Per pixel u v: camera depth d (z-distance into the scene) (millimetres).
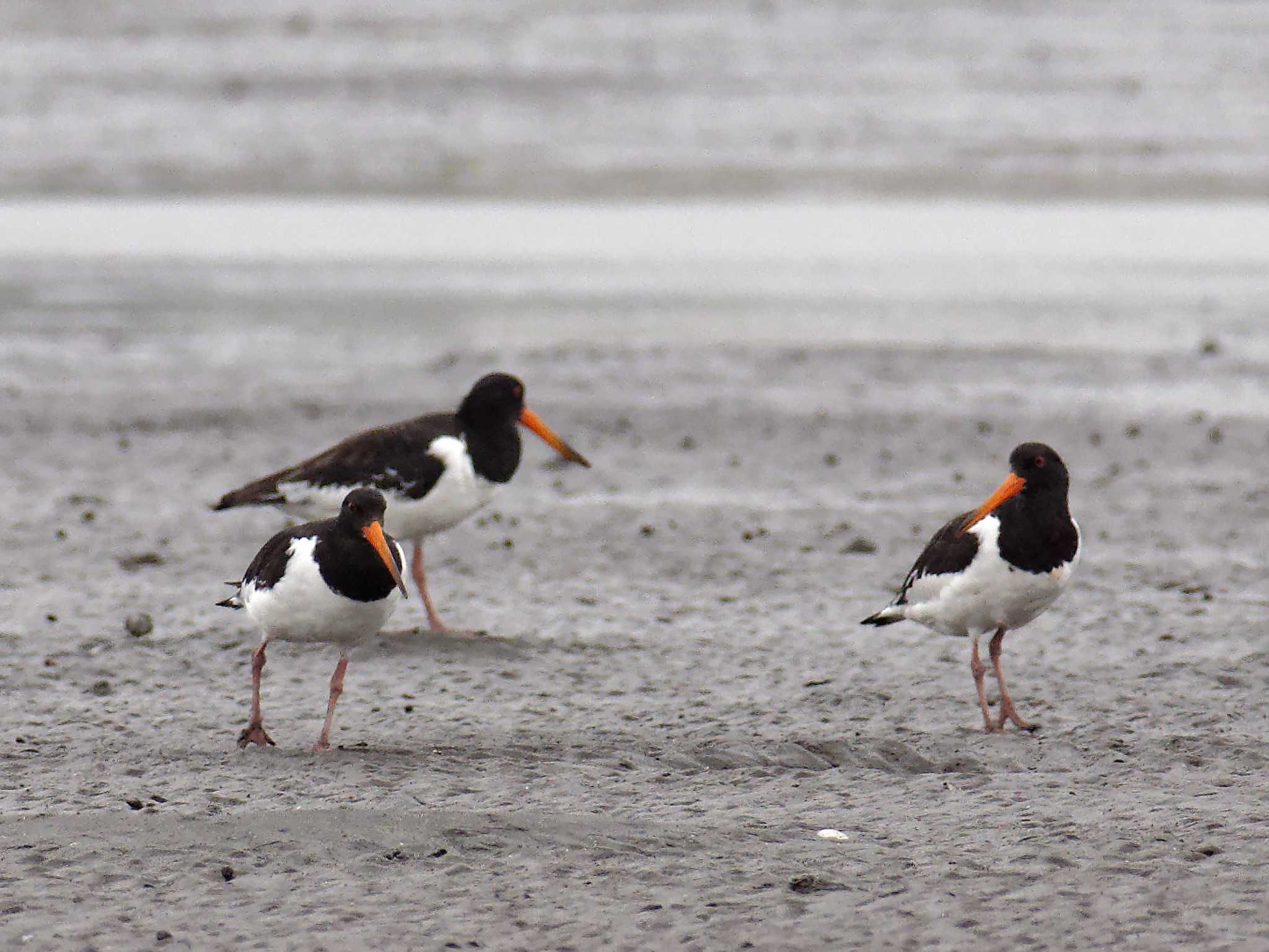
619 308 28078
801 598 13594
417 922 7184
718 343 25188
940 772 9469
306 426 20266
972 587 10102
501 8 57719
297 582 9359
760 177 41219
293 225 36344
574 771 9375
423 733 10180
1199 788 9039
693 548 15078
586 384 22438
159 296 29156
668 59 52031
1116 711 10570
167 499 16984
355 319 27312
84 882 7547
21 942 6945
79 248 33625
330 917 7219
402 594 9672
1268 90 49500
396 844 8031
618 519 16094
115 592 13547
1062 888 7512
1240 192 40156
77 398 21625
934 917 7203
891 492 17250
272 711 10703
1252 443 19203
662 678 11430
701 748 9820
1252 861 7801
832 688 11172
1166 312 27781
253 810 8555
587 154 42875
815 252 33656
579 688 11211
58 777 9172
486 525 15852
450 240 34844
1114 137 44594
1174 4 60781
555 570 14469
